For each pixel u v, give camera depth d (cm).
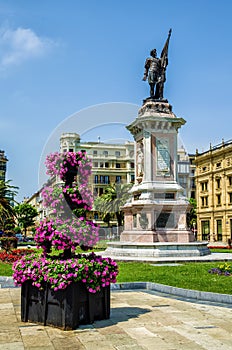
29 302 698
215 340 593
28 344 573
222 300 888
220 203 5388
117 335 616
